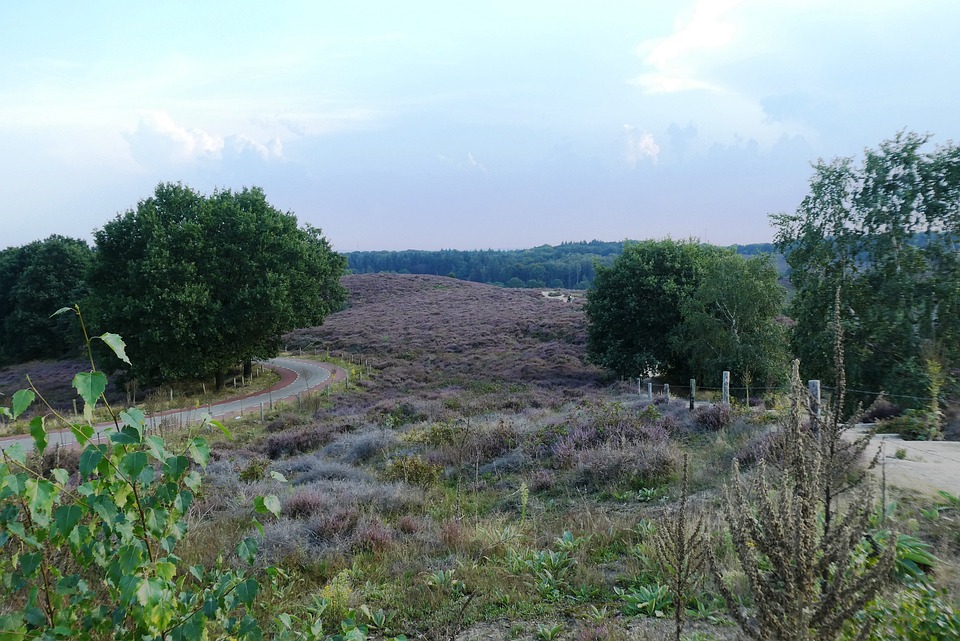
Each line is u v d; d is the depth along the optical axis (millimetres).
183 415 20109
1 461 2314
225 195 40500
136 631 2525
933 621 3424
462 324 55031
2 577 2605
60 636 2596
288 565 6582
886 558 2521
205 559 6297
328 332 57875
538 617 5164
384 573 6508
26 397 2371
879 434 11289
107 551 2623
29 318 55906
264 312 34188
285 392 34031
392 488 10016
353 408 26688
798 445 2852
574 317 51781
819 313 20344
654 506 7965
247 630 2646
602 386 31031
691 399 14328
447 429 14664
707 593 4789
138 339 32094
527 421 16125
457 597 5734
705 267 31500
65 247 58156
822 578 2824
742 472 8383
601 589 5523
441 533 7527
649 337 32031
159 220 34812
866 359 17844
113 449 2379
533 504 9141
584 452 11156
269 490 10188
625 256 33875
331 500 9180
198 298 32469
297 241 39594
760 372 25906
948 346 17125
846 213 20031
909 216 18531
